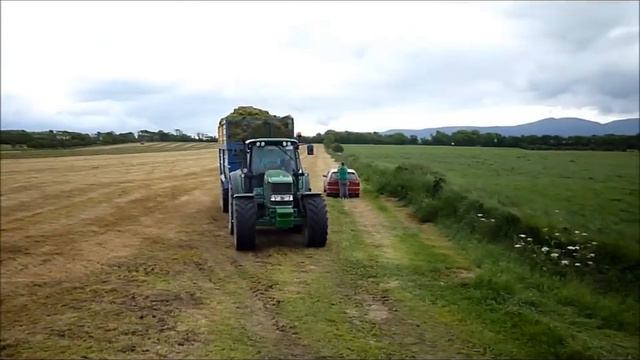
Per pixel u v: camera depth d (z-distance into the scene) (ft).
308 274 31.07
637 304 26.89
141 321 23.29
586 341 21.79
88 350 20.25
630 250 32.04
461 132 366.02
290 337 21.53
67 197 71.97
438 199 53.57
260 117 49.88
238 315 24.04
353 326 22.79
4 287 28.50
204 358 19.51
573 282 29.22
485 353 20.22
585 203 75.92
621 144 304.50
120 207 61.77
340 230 45.65
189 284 28.96
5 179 99.55
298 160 42.52
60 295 27.07
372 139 389.39
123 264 33.50
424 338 21.56
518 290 27.53
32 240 41.65
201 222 50.52
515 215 41.06
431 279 30.14
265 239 41.45
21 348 20.48
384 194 73.26
